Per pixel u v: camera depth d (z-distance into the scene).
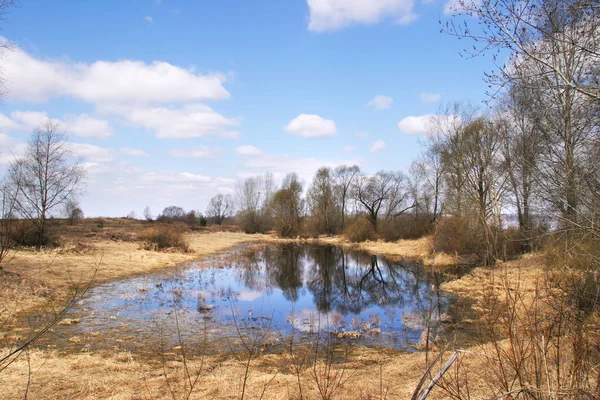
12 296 11.98
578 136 6.52
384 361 8.10
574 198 6.29
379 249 35.53
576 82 6.14
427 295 16.02
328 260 29.16
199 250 31.25
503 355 4.20
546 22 5.69
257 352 8.79
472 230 20.42
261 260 28.11
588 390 3.49
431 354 8.04
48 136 27.91
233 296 15.26
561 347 3.88
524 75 5.93
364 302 15.27
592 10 5.38
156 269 20.91
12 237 18.45
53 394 5.64
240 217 62.91
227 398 5.65
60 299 13.10
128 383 6.23
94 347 8.77
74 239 25.73
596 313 3.75
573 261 4.91
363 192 53.38
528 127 7.12
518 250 12.52
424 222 37.34
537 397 3.48
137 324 10.84
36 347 8.41
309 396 5.70
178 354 8.49
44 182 20.34
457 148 19.52
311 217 55.03
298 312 13.17
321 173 55.97
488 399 3.62
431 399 5.16
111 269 18.95
